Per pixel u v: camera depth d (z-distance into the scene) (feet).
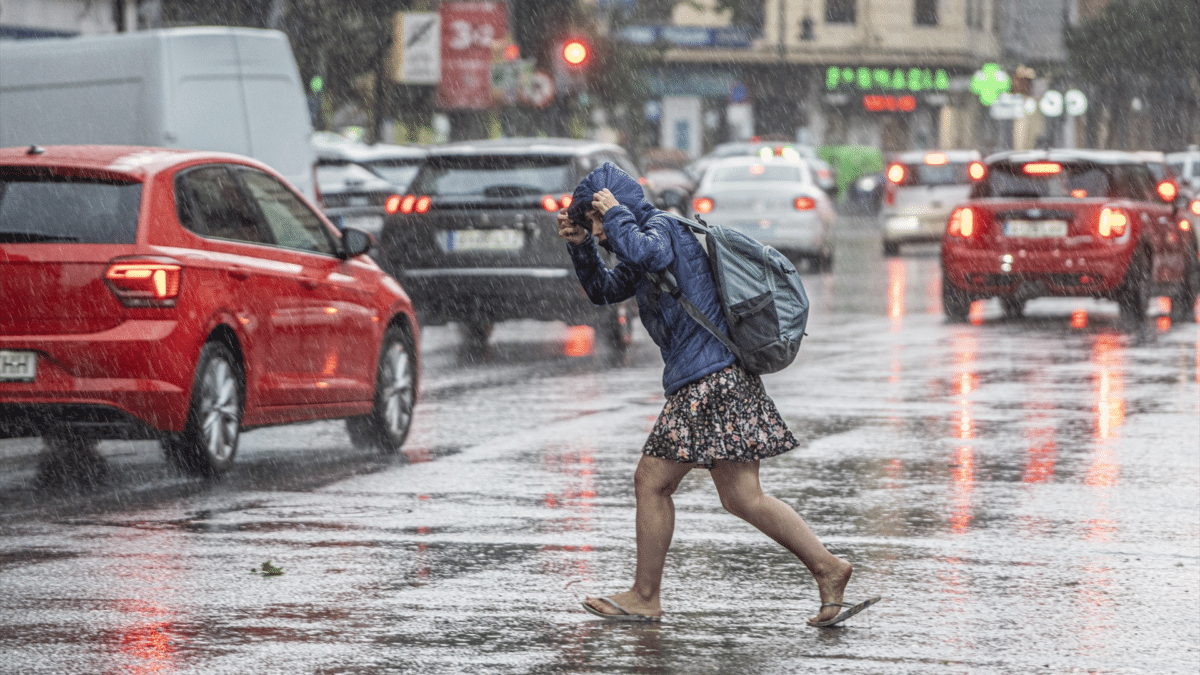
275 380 82.84
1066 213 159.94
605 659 49.75
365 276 91.09
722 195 241.14
